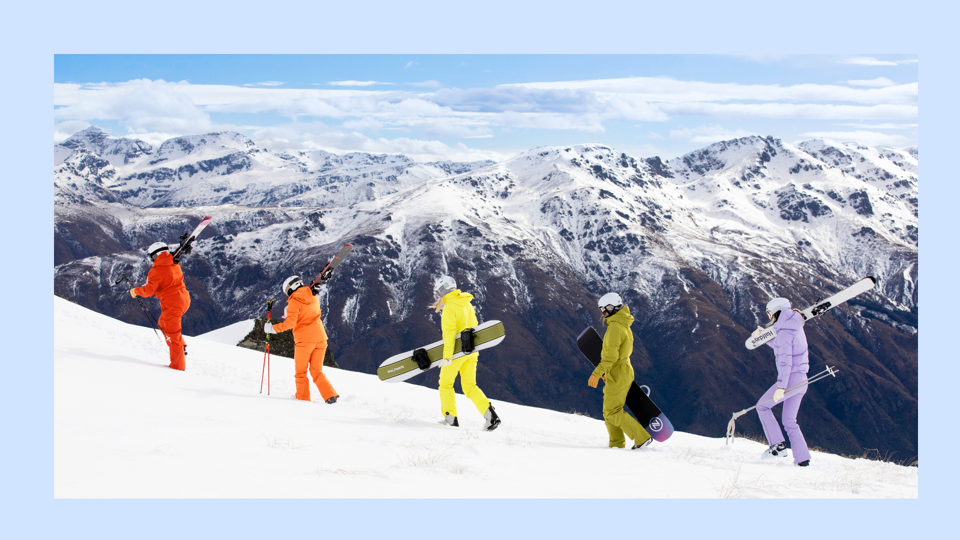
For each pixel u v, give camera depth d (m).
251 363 12.33
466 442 6.57
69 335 9.69
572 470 5.58
